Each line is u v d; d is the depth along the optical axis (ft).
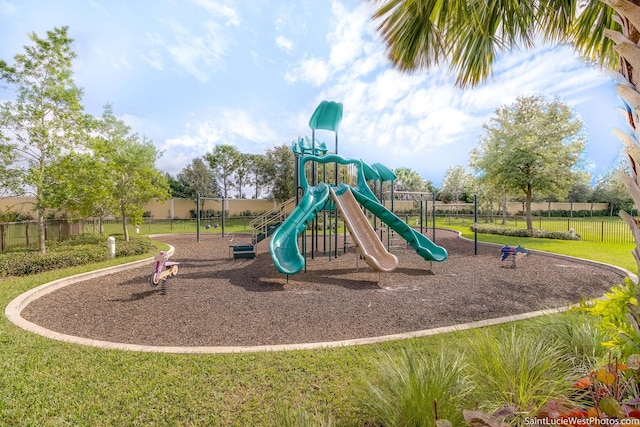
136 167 41.57
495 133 58.13
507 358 7.79
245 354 11.23
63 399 8.47
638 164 5.24
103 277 24.84
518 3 10.93
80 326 14.66
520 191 59.72
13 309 15.87
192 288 21.94
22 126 29.37
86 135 32.96
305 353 11.25
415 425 6.35
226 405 8.30
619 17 5.60
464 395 6.90
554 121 53.01
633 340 5.85
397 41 12.29
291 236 26.63
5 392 8.70
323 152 40.73
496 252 39.11
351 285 22.99
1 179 28.12
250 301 18.81
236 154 140.67
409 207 116.57
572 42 11.92
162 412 7.99
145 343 12.85
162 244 44.47
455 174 134.62
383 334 13.79
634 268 25.77
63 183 30.58
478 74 13.12
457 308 17.43
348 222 28.81
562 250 37.37
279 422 6.81
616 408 4.19
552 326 10.77
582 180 53.01
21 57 29.12
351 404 8.04
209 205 113.60
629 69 5.39
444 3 10.77
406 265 30.99
